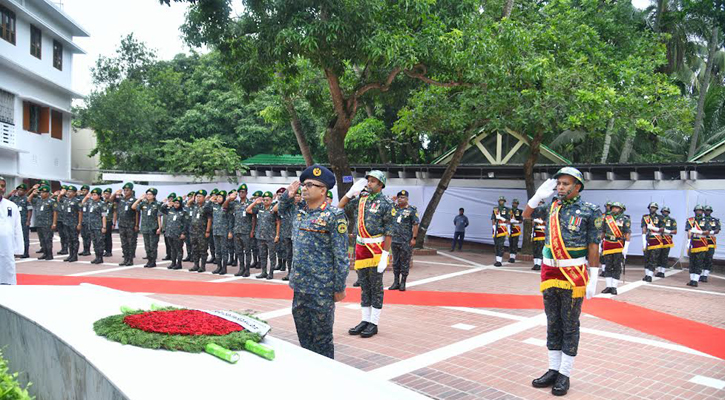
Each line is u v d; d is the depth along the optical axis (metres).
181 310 4.28
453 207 19.72
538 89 14.39
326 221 4.59
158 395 2.67
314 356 3.41
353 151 23.44
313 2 10.80
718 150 16.91
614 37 17.53
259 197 12.20
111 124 27.09
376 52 10.69
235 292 9.82
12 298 4.72
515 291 10.66
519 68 13.09
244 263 12.20
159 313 4.03
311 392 2.85
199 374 3.02
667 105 14.61
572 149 22.61
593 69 14.18
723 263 15.52
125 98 26.88
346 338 6.89
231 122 26.59
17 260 14.59
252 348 3.48
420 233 17.77
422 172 19.89
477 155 21.14
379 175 7.13
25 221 15.62
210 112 26.55
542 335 7.14
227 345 3.47
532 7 17.27
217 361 3.27
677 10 19.84
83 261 14.52
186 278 11.55
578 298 5.14
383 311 8.59
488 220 19.14
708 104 22.89
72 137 33.66
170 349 3.36
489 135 20.67
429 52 11.56
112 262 14.41
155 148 26.59
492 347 6.55
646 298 10.34
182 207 13.41
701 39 21.61
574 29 15.59
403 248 10.39
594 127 14.20
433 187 19.86
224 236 12.25
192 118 26.58
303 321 4.70
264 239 11.56
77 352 3.28
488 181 19.17
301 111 23.67
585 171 17.19
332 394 2.83
